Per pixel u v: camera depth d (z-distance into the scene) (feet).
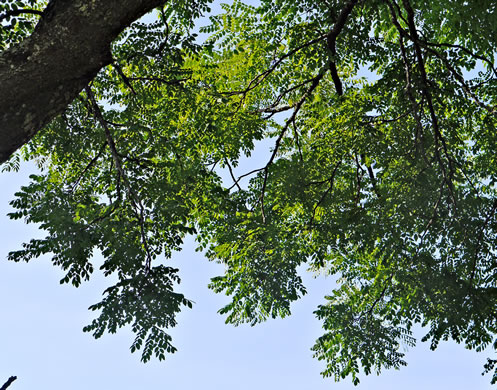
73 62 12.01
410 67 27.73
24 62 11.71
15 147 12.25
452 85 27.58
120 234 18.71
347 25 27.25
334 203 28.45
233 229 27.45
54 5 12.03
